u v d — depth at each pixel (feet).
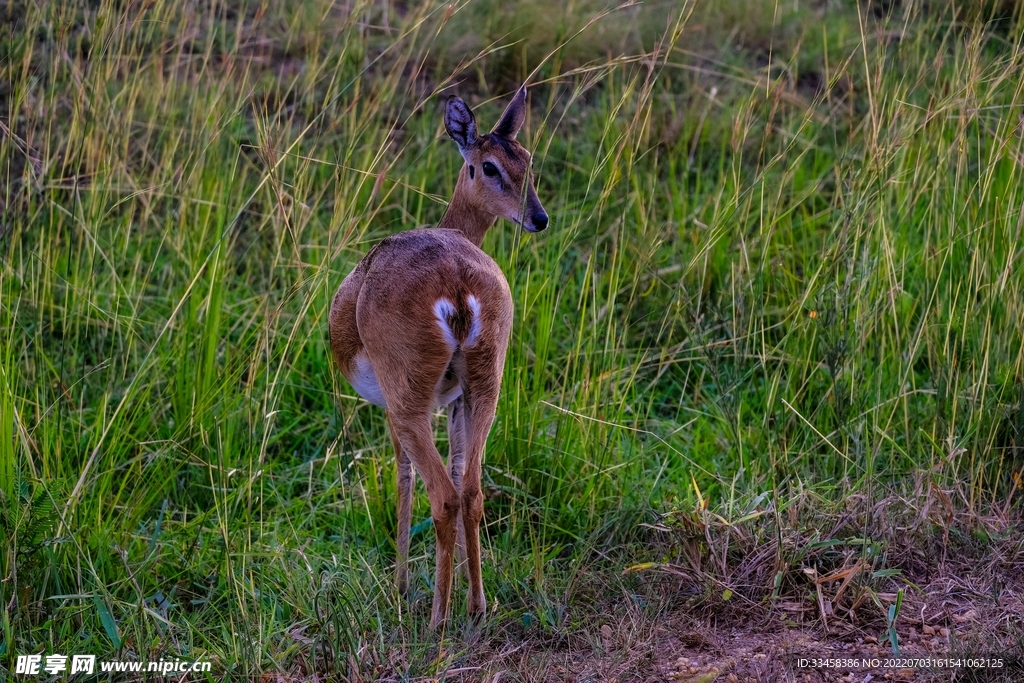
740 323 35.65
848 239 34.68
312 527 29.76
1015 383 31.04
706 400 35.47
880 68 36.27
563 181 43.70
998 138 33.32
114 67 37.63
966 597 25.57
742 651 23.72
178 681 22.68
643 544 28.40
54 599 25.21
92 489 28.30
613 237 38.52
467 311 23.39
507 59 49.52
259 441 32.04
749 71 50.26
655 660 23.52
